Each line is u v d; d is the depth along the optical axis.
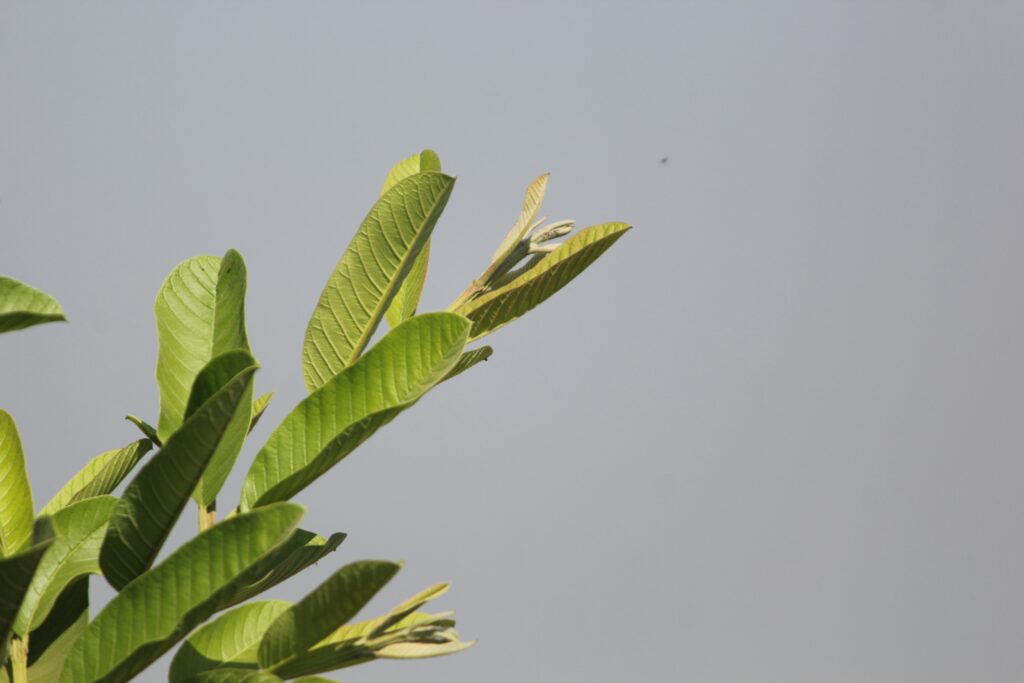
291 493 1.17
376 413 1.14
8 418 1.20
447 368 1.17
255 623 1.17
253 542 1.10
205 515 1.17
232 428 1.14
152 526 1.12
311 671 1.14
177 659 1.16
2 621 1.08
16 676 1.18
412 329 1.18
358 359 1.17
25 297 1.08
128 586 1.10
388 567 1.09
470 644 1.14
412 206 1.20
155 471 1.11
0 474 1.20
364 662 1.14
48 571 1.20
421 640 1.13
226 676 1.12
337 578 1.09
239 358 1.12
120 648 1.11
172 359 1.20
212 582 1.10
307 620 1.11
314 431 1.17
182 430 1.09
